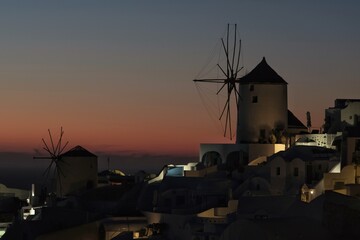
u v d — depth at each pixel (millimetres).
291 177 109312
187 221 105125
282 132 126750
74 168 136375
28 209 132125
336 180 103375
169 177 118375
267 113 128000
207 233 96812
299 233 80812
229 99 131375
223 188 112500
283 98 129125
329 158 109688
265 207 98375
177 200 114500
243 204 100625
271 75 130250
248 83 128875
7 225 130500
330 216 83375
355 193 98688
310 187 103375
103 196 127188
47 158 138250
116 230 111750
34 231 113812
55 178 141875
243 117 129000
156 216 111812
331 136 118250
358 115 118500
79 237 112375
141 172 138375
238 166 120688
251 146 124125
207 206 109625
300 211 87812
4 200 144250
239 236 82062
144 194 121125
